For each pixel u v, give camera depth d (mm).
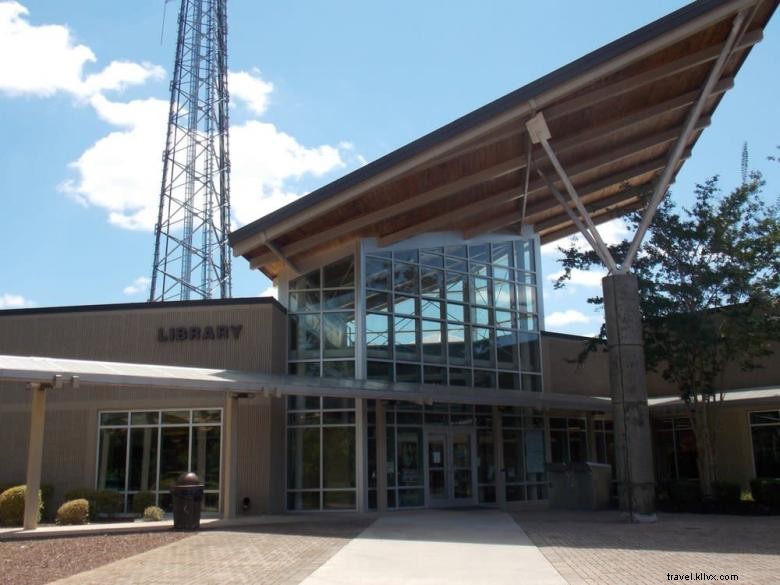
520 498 24312
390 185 18688
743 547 12242
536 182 22469
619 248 22141
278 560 11398
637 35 15703
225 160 41062
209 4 42594
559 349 27562
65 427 21016
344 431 21141
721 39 17172
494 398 21766
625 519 16609
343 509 20578
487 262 25672
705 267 20875
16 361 15625
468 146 17266
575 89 16328
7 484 20219
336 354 22078
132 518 19562
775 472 23031
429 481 22094
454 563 10977
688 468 26062
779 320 20344
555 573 9992
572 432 27047
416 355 22844
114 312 21859
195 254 39750
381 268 22719
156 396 20859
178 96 40875
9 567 11008
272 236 19156
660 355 21359
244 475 20125
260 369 20969
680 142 17922
